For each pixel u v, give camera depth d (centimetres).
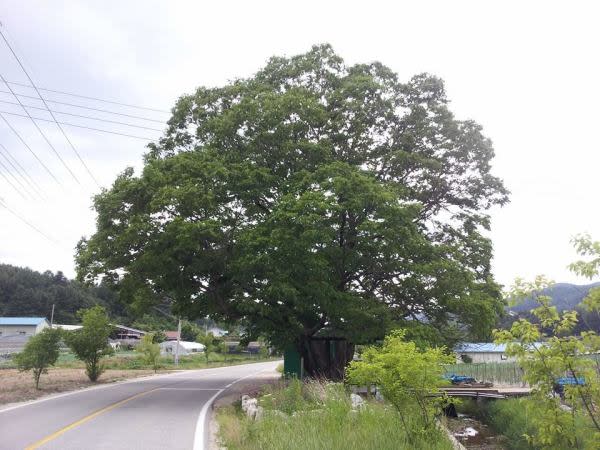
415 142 2388
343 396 1162
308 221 1697
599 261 608
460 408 2109
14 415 1353
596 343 611
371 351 893
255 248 1761
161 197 1777
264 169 1992
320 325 2223
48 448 927
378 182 2108
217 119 2222
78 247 2241
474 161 2481
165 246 1819
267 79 2566
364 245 1977
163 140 2502
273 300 1989
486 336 2144
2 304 9200
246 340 2333
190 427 1202
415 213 1989
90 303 9744
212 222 1766
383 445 789
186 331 9962
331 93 2402
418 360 820
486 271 2372
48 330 2153
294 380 1534
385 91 2386
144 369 4281
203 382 2823
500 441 1495
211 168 1909
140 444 982
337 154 2322
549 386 660
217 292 2081
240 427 1041
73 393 1991
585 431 656
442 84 2456
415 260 2059
